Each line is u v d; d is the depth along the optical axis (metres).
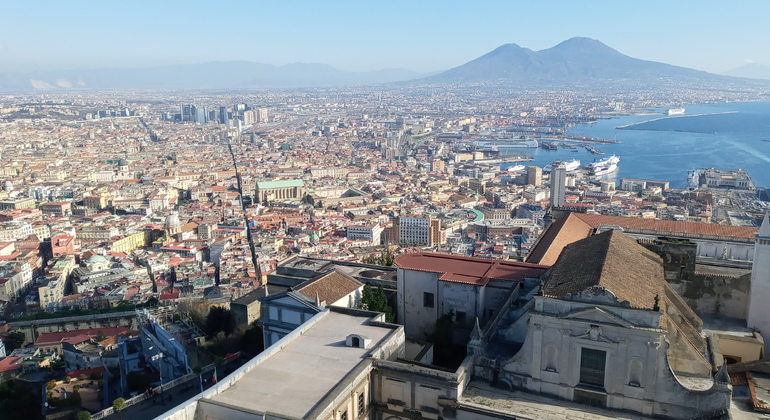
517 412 89.75
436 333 128.62
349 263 171.00
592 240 117.06
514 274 129.38
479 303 127.62
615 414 89.56
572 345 91.56
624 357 88.44
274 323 136.88
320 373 93.00
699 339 98.88
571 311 90.88
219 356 166.75
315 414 79.25
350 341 103.06
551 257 139.00
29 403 168.75
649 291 94.50
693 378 91.75
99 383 180.00
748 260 143.00
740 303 114.56
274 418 78.69
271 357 98.69
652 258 112.62
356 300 142.00
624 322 87.38
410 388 94.94
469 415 91.31
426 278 134.00
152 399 146.75
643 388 88.12
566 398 93.25
